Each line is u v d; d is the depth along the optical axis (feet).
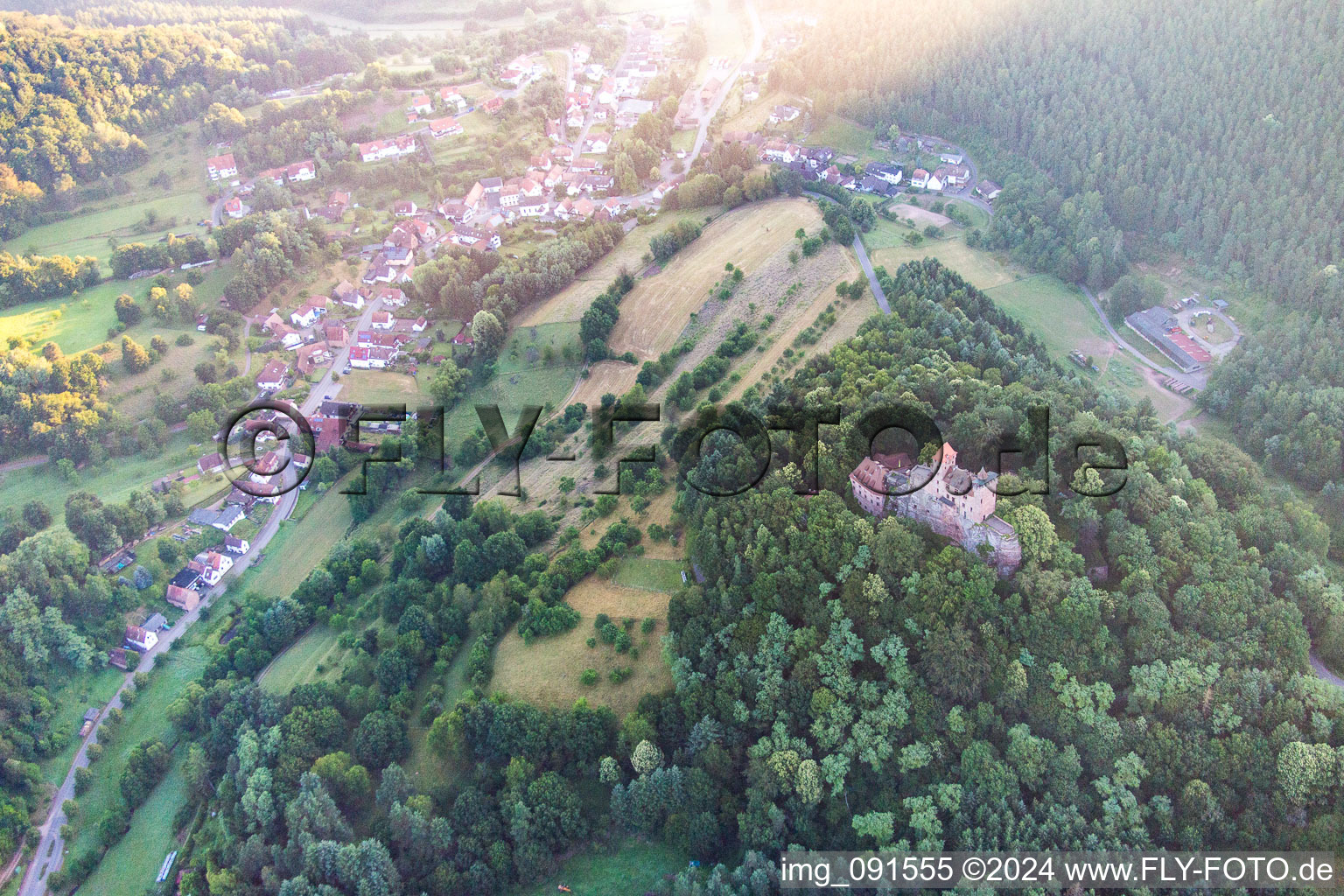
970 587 603.67
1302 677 576.61
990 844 558.56
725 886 577.02
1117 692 591.37
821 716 605.73
